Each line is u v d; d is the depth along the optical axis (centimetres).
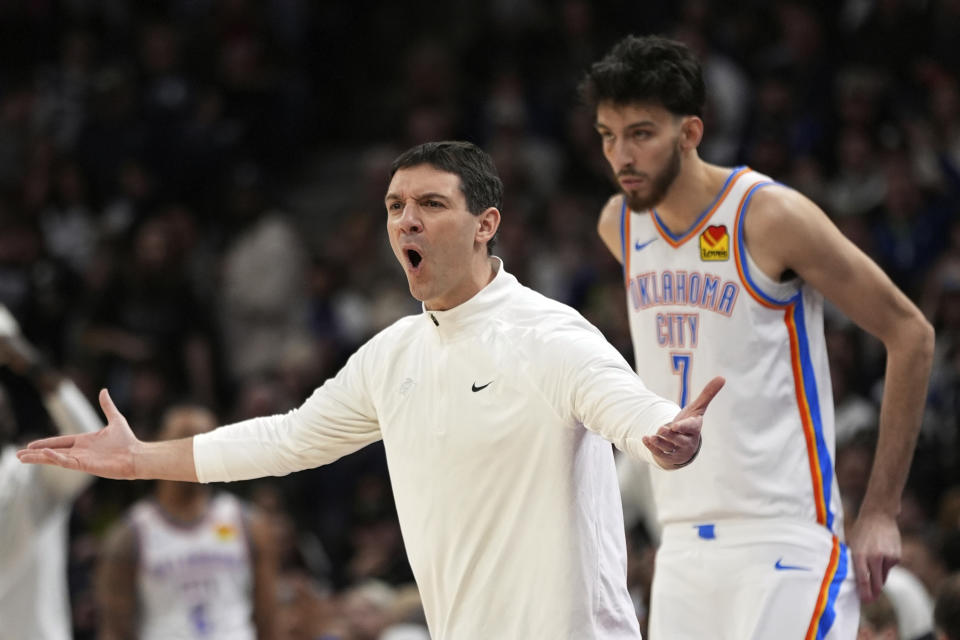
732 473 1383
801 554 1370
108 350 3647
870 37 3772
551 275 3641
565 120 4094
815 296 1422
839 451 2706
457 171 1139
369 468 3300
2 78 4634
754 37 3969
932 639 1900
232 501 2305
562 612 1105
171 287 3825
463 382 1139
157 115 4266
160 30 4444
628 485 2039
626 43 1394
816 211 1374
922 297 3136
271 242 4019
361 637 2453
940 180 3441
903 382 1376
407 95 4538
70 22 4678
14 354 2050
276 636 2292
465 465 1132
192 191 4222
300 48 4659
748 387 1388
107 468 1226
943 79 3662
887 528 1381
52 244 4153
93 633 2850
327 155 4809
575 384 1082
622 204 1516
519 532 1120
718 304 1398
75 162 4269
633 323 1482
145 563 2206
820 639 1348
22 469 2036
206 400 3734
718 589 1384
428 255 1129
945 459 2733
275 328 3978
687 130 1386
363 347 1241
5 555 2017
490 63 4384
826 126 3650
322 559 3216
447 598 1153
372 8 4856
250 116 4384
